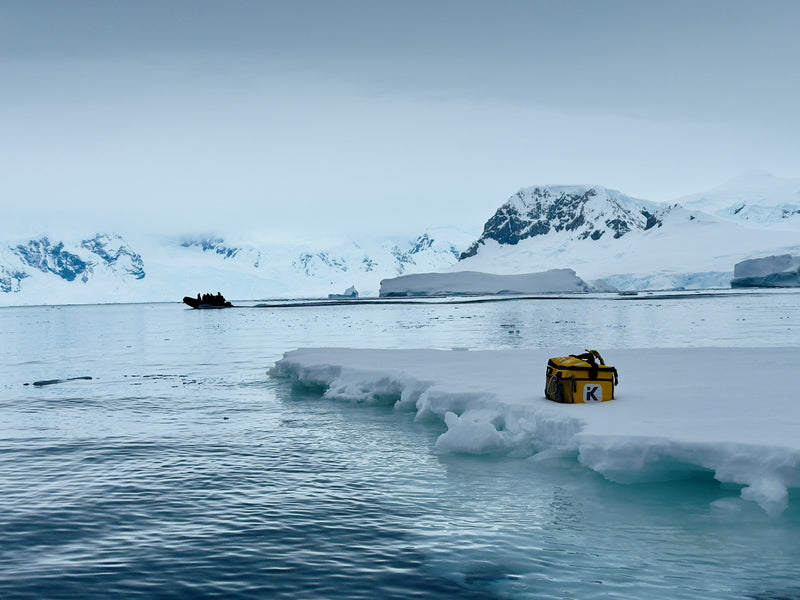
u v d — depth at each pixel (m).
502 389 12.51
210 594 5.80
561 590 5.80
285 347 35.31
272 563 6.44
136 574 6.21
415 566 6.34
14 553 6.73
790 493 7.91
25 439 12.43
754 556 6.39
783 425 8.65
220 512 7.94
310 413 14.68
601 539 6.90
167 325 74.62
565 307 90.81
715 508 7.73
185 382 21.25
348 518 7.68
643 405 10.49
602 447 8.52
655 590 5.76
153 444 11.83
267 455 10.81
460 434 10.73
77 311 195.25
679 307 79.12
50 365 28.83
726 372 14.40
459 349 22.14
